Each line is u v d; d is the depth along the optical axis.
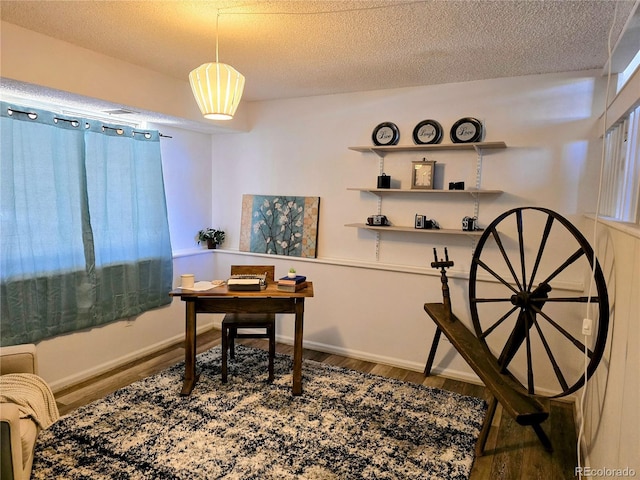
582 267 3.04
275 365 3.58
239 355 3.79
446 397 3.06
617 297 1.89
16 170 2.78
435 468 2.23
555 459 2.36
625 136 2.21
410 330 3.64
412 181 3.48
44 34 2.50
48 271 2.97
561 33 2.28
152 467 2.18
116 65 2.97
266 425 2.60
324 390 3.11
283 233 4.20
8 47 2.34
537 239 3.16
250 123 4.32
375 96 3.69
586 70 2.94
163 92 3.38
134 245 3.61
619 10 1.93
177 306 4.13
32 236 2.88
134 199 3.60
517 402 2.11
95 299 3.30
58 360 3.11
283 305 3.04
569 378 3.06
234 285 3.05
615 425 1.70
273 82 3.45
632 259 1.64
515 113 3.18
